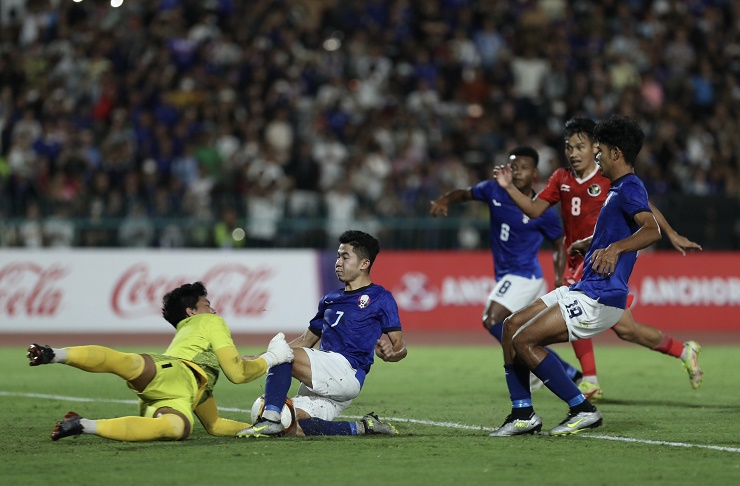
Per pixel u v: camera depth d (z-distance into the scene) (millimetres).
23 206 65750
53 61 81125
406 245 68625
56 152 73562
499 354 55594
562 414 32719
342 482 20766
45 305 64938
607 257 25562
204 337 26312
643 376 45219
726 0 95312
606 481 20984
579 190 33906
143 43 82500
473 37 88875
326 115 79000
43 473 21562
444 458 23578
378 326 27656
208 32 84250
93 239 65750
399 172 75375
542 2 91438
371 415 27500
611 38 90875
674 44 90188
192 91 79125
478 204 69875
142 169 72375
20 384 41531
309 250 67125
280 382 26328
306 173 73938
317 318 28469
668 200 69125
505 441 26219
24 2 85312
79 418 23766
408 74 84188
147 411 25500
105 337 63625
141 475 21375
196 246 66250
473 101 83750
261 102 79688
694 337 65688
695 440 26703
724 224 69562
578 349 36594
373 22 88938
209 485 20406
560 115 82688
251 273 66250
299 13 88938
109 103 77938
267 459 23266
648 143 80625
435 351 57281
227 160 72438
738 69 91375
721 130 85188
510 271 39281
